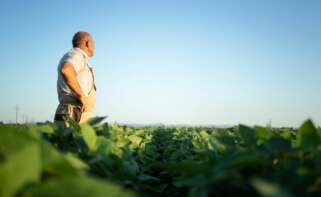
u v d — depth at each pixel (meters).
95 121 3.95
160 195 3.80
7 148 1.59
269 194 1.25
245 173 2.04
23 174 1.33
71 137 3.56
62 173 1.58
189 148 5.87
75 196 1.23
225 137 2.80
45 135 3.46
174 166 2.36
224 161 2.01
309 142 2.34
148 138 7.43
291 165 1.99
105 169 2.50
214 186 1.92
